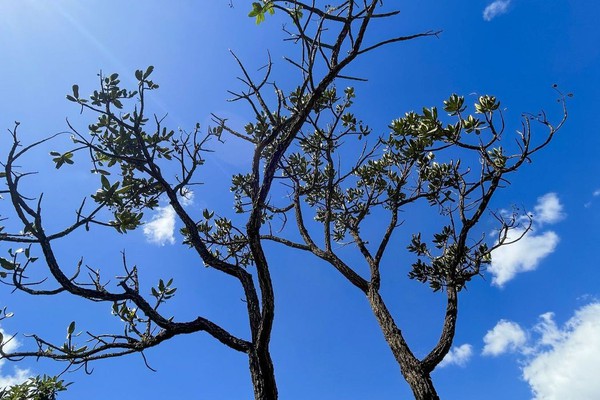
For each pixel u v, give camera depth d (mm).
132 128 4609
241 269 4293
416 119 6223
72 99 4422
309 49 3266
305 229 7578
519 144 4992
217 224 6852
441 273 6059
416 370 4711
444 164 7086
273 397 3443
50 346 3457
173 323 3826
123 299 3705
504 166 5281
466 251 6016
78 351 3588
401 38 3193
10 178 3096
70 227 3643
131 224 4117
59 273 3398
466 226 5602
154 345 3730
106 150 5078
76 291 3449
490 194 5445
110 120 5004
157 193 5570
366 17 3156
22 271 3340
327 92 7207
